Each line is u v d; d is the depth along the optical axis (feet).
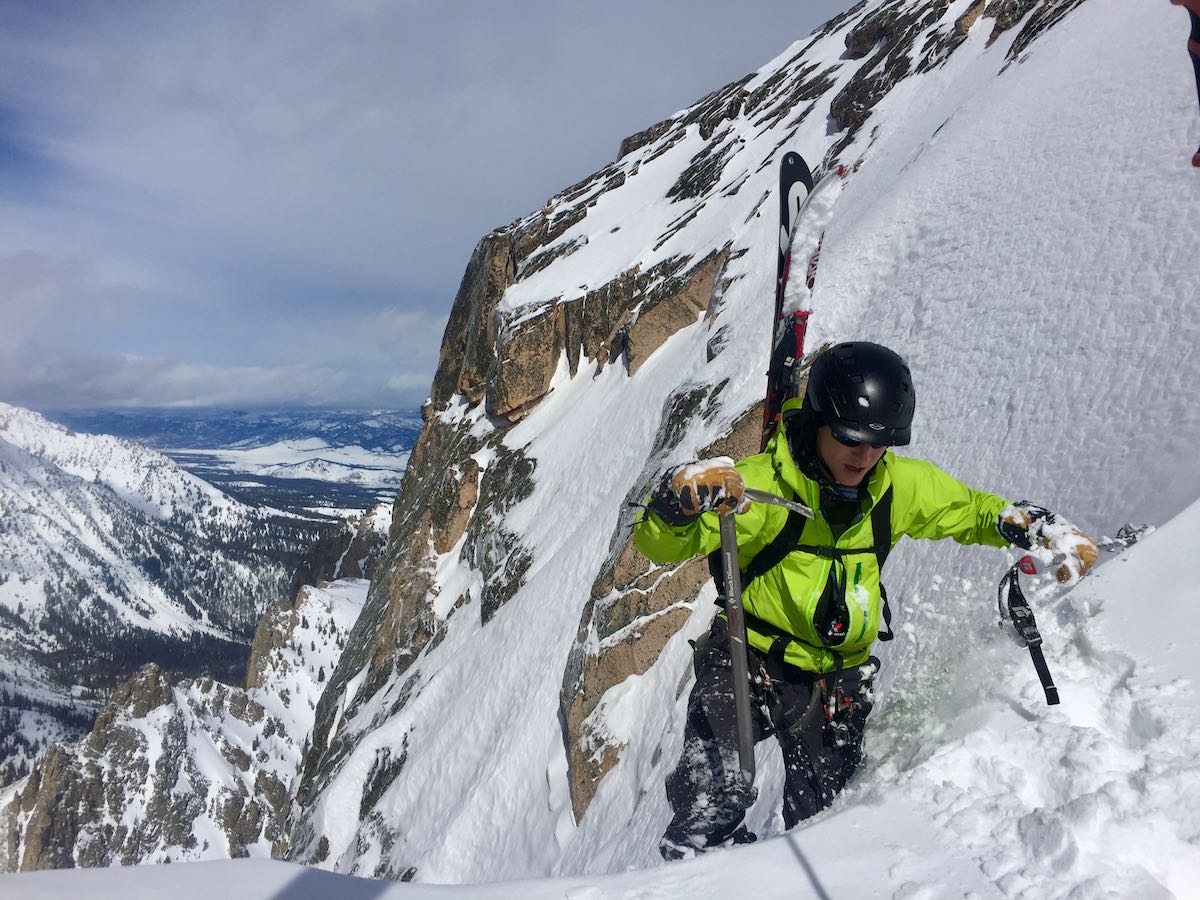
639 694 50.65
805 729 9.65
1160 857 6.62
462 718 74.64
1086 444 22.56
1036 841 6.77
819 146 83.97
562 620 70.49
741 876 6.72
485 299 127.24
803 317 11.03
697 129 127.65
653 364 90.48
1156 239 27.86
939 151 49.37
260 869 5.98
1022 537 9.07
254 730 506.89
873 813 7.70
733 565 8.24
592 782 49.88
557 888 6.44
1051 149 39.09
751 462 9.35
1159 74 36.65
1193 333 22.41
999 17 62.80
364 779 85.61
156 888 5.51
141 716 459.73
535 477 97.25
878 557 9.38
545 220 126.72
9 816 420.77
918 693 10.50
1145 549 11.24
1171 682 8.75
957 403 31.04
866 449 8.65
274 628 552.41
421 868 62.18
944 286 38.19
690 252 94.22
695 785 9.32
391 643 109.81
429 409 139.23
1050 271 32.04
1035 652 8.82
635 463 79.30
